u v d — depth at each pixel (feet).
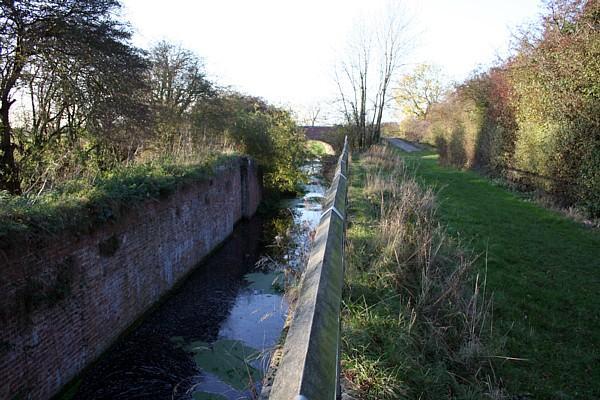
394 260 17.80
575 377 11.98
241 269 41.32
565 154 35.17
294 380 4.03
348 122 98.84
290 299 16.15
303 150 96.02
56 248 20.38
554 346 13.62
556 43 35.73
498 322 14.89
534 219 31.09
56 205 20.67
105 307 25.08
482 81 60.75
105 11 37.37
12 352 17.65
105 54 38.63
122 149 44.50
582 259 22.03
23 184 34.83
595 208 30.83
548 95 37.11
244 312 31.09
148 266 30.89
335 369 4.99
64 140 41.81
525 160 43.39
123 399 21.49
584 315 15.83
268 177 78.74
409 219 23.93
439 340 12.79
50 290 19.92
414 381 10.64
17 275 17.90
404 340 12.14
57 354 20.63
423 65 154.81
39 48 34.24
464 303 14.48
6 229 17.13
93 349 23.88
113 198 25.50
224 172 51.31
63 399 21.04
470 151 66.44
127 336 27.81
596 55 30.89
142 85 43.70
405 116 158.40
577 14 33.96
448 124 80.23
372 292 15.33
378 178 35.17
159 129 51.60
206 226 44.34
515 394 11.07
